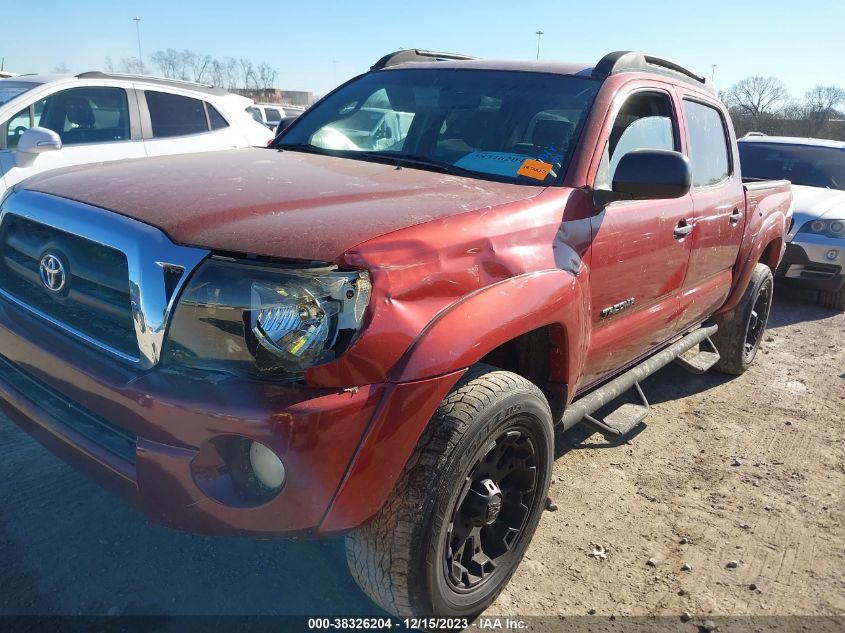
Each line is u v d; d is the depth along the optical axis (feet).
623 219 9.44
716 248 13.04
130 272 6.27
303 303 5.77
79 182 7.98
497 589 8.00
